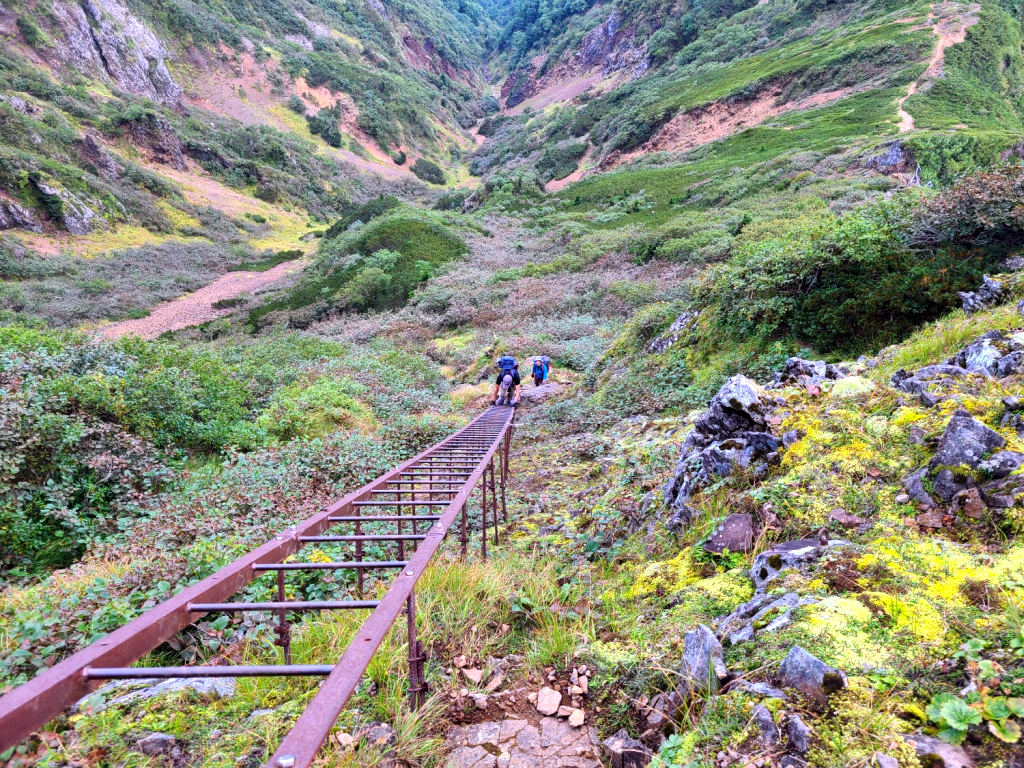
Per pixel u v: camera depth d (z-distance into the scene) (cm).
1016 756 137
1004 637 172
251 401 1088
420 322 2388
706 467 386
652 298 1948
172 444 781
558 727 224
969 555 219
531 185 5888
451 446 559
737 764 160
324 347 1831
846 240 788
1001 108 4853
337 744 210
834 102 5681
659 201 4391
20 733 118
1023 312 491
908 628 188
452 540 498
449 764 207
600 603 317
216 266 5156
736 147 5469
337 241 4669
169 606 173
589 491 607
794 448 347
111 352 905
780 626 207
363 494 341
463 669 263
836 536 269
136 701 245
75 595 318
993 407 311
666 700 211
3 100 5462
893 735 151
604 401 1018
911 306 691
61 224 4797
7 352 762
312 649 279
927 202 783
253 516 502
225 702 248
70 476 591
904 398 364
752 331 888
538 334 1738
